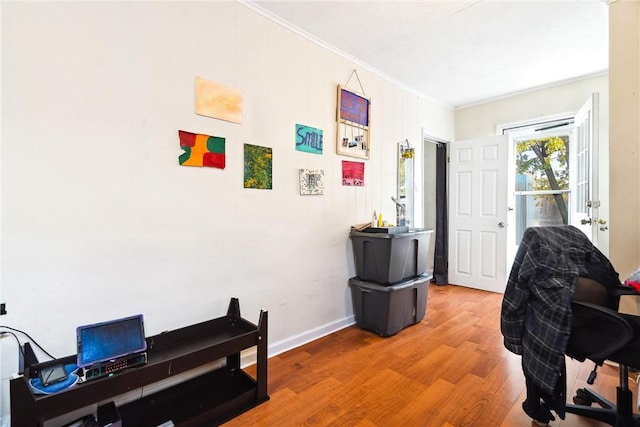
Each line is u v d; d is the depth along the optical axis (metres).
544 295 1.33
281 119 2.19
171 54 1.67
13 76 1.26
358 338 2.45
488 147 3.73
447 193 4.11
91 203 1.44
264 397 1.65
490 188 3.72
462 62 2.86
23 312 1.29
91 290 1.45
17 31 1.27
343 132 2.65
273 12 2.08
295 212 2.29
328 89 2.53
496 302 3.31
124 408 1.51
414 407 1.59
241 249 1.98
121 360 1.29
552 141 3.69
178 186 1.71
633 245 1.92
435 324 2.71
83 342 1.27
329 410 1.57
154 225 1.63
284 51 2.20
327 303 2.55
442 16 2.14
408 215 3.49
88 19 1.43
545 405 1.43
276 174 2.16
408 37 2.41
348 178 2.72
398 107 3.31
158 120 1.63
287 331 2.26
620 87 1.96
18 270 1.28
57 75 1.35
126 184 1.54
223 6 1.88
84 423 1.28
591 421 1.47
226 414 1.52
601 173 3.07
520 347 1.42
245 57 1.98
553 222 3.71
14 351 1.27
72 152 1.39
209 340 1.62
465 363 2.03
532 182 3.87
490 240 3.72
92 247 1.45
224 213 1.90
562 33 2.38
